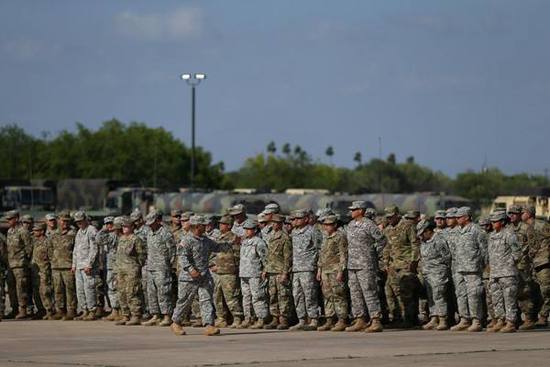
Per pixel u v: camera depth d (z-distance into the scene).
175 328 47.00
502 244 46.62
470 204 119.50
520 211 50.62
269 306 50.81
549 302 50.28
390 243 50.44
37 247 60.16
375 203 118.06
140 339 45.12
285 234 50.38
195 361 36.34
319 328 49.31
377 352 38.47
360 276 47.72
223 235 51.94
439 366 34.12
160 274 52.56
